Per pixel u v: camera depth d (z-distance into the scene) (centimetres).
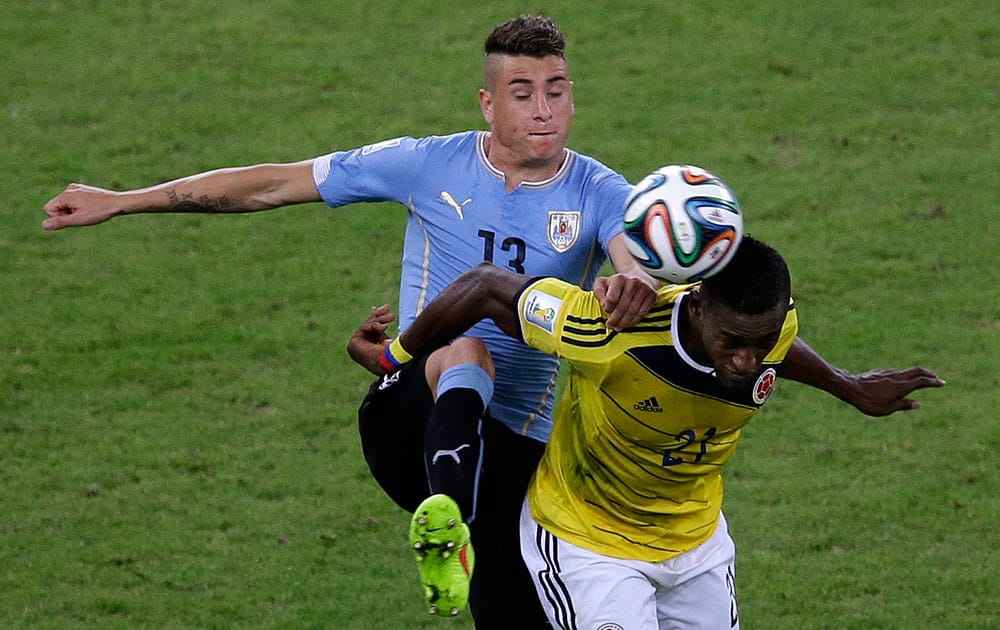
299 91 5053
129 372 3559
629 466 1884
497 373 2072
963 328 3719
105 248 4188
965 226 4219
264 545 2897
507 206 2003
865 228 4219
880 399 2016
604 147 4662
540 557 1981
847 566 2811
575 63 5216
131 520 2978
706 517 1988
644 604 1925
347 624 2636
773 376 1803
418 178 2039
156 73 5172
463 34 5422
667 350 1744
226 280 4016
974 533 2912
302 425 3353
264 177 2084
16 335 3709
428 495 2172
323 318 3819
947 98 4966
